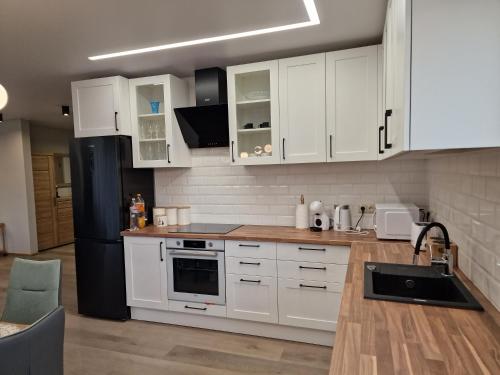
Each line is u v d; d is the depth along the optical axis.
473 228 1.52
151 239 3.04
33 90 3.70
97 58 2.76
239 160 2.96
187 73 3.27
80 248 3.25
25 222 5.69
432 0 1.02
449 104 1.02
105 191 3.13
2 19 2.02
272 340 2.76
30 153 5.72
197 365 2.43
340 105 2.64
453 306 1.29
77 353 2.63
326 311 2.58
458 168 1.76
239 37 2.43
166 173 3.57
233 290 2.82
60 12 1.96
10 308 1.88
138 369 2.41
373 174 2.92
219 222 3.42
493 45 0.99
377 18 2.16
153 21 2.12
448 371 0.89
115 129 3.14
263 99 2.87
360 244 2.39
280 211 3.21
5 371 1.05
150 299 3.09
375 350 0.99
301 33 2.39
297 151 2.78
